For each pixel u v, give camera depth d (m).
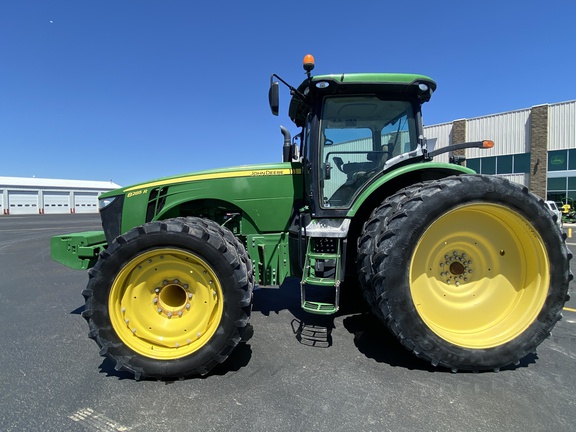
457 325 2.80
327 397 2.32
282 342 3.20
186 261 2.65
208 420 2.10
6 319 4.06
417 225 2.55
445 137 21.61
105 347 2.55
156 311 2.70
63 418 2.16
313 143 3.24
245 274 2.60
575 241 10.99
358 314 3.91
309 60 3.03
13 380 2.63
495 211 2.69
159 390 2.45
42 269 7.23
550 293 2.65
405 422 2.05
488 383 2.47
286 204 3.61
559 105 17.83
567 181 17.77
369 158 3.38
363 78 3.13
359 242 2.88
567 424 2.02
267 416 2.13
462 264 2.87
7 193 39.78
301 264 3.26
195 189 3.63
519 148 19.05
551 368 2.69
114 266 2.57
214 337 2.55
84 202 45.81
